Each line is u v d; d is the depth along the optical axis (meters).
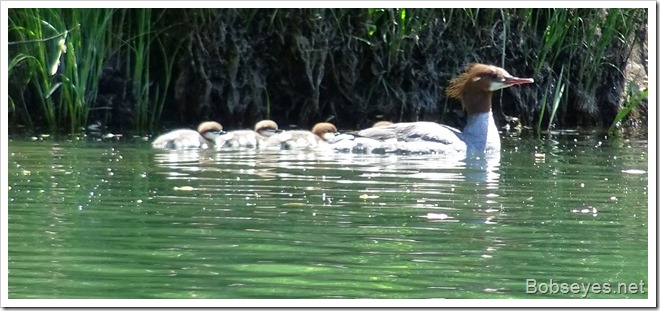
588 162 32.69
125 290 16.34
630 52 50.25
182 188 25.52
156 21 44.91
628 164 32.25
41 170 28.72
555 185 27.14
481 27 47.75
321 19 45.53
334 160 32.00
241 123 46.28
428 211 22.83
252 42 46.00
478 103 37.72
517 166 31.28
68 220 21.47
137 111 44.25
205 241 19.62
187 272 17.41
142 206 23.05
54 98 43.06
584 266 18.22
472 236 20.38
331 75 46.62
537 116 48.62
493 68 38.03
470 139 36.94
